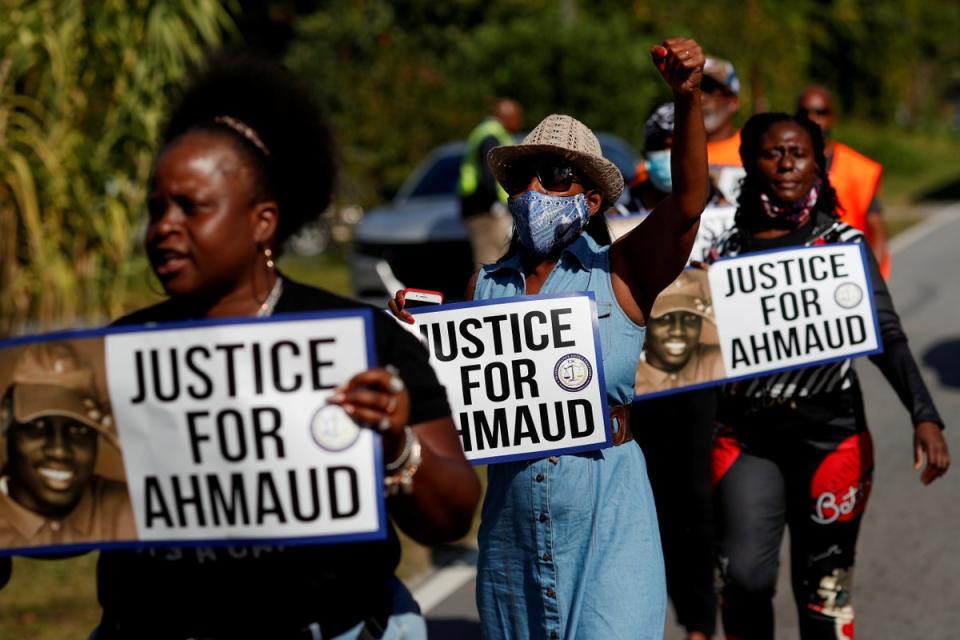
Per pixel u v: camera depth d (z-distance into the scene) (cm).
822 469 391
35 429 220
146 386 218
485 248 997
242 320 215
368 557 226
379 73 1881
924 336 1112
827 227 412
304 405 214
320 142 224
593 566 305
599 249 319
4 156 752
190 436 216
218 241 213
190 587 220
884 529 605
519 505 313
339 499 214
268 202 219
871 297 397
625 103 1848
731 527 394
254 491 215
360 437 213
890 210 2633
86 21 796
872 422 816
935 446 386
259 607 219
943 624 488
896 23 4600
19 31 774
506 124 1009
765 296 395
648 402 457
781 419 391
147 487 219
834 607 396
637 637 299
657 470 458
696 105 283
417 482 216
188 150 213
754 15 2678
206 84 223
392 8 2159
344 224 1706
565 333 312
